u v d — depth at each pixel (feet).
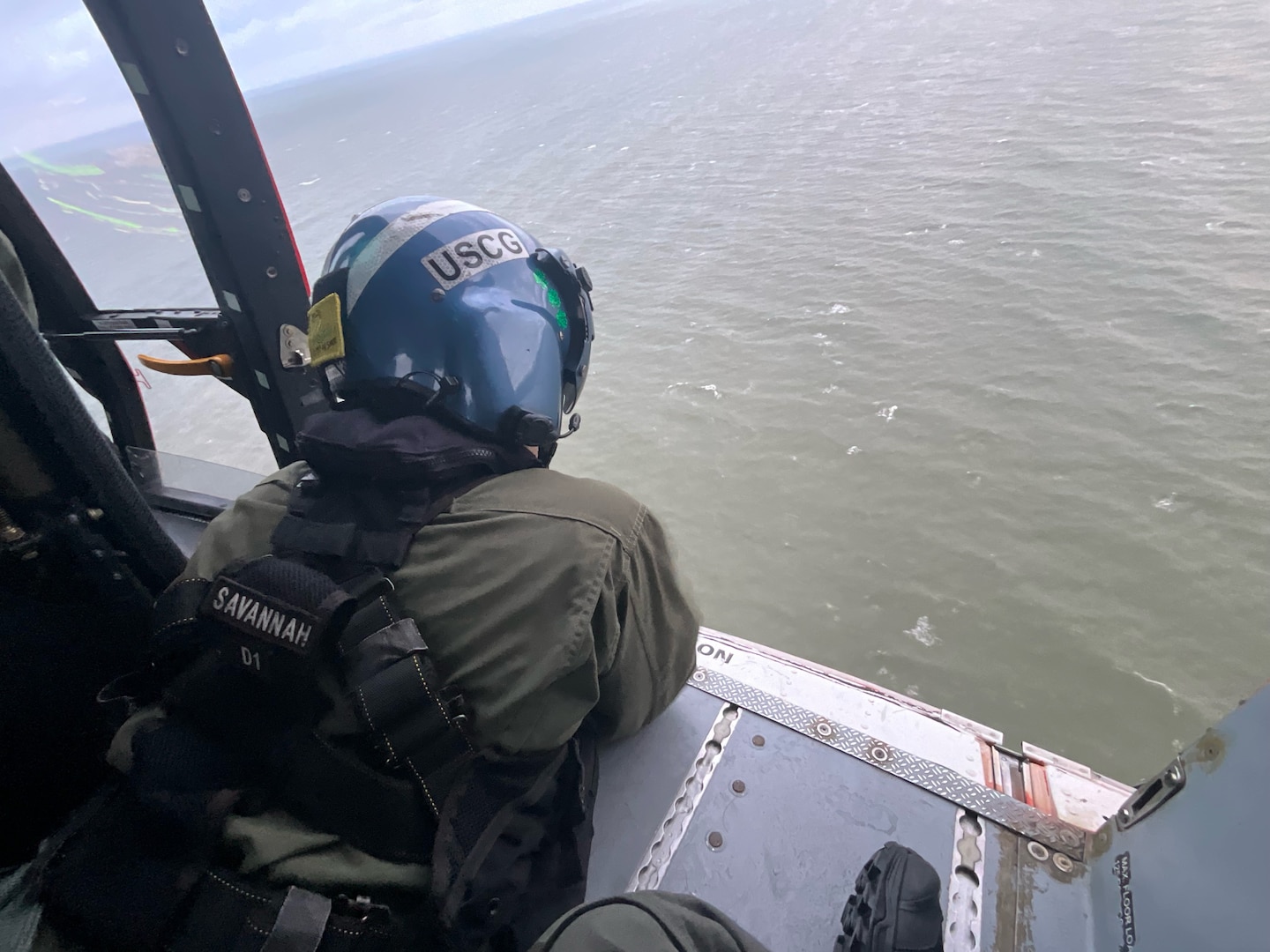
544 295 4.17
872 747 5.28
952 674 27.20
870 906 3.81
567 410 4.75
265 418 7.43
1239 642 25.61
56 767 3.66
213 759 3.04
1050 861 4.47
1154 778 3.75
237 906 2.90
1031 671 26.68
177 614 3.29
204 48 5.53
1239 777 2.97
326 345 3.98
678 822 4.91
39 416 2.99
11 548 3.17
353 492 3.50
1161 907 3.37
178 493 7.18
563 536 3.43
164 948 2.91
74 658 3.59
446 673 3.28
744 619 30.09
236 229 6.20
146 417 7.50
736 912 4.41
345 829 3.05
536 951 2.75
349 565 3.30
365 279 3.91
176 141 5.73
